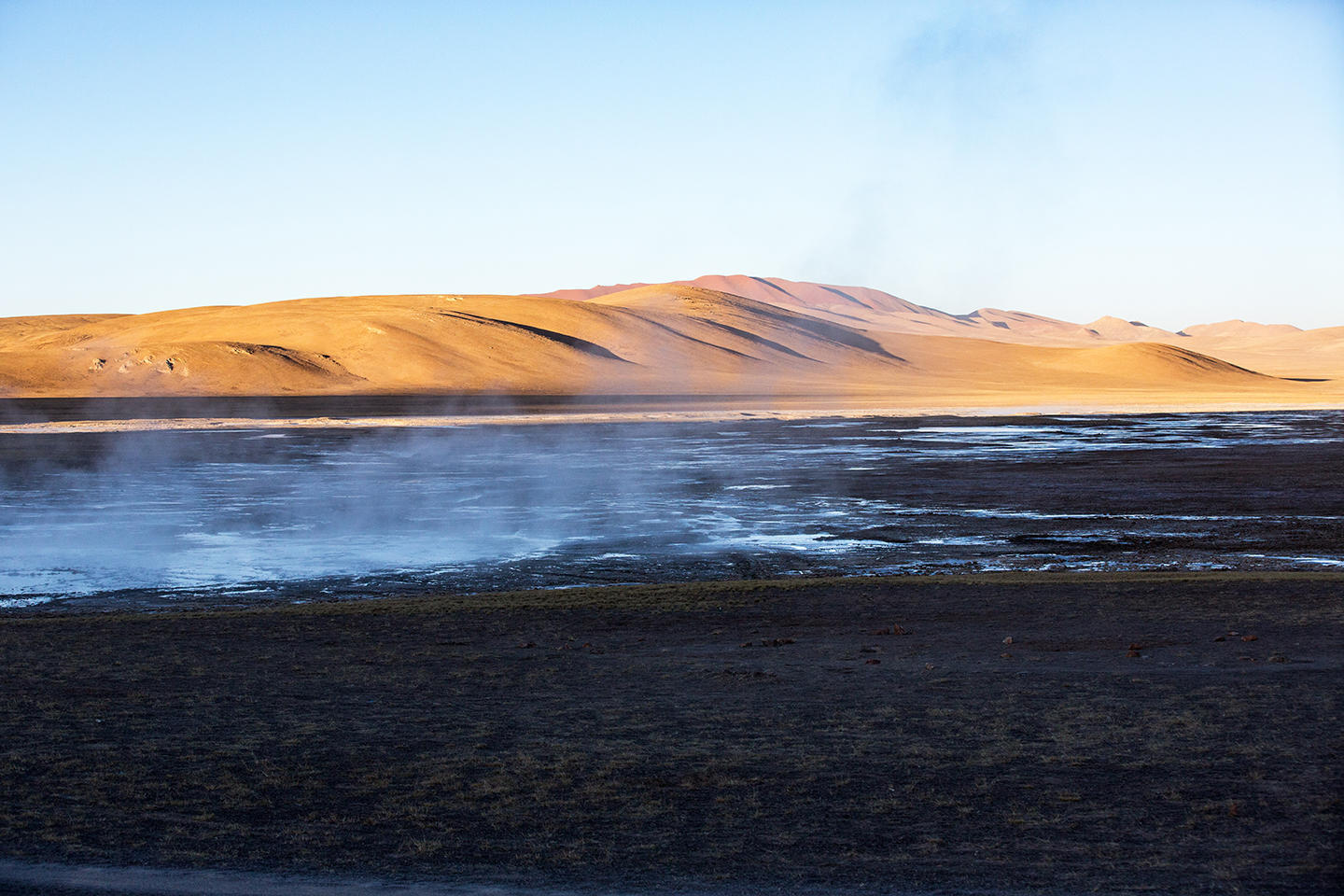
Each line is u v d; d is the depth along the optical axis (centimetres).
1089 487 3784
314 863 677
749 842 709
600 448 5569
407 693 1105
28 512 3228
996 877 652
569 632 1464
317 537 2772
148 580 2206
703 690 1114
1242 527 2867
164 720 1002
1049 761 866
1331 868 659
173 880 651
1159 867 664
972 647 1330
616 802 784
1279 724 955
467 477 4194
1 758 884
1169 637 1362
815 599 1709
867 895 629
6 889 638
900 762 868
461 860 683
